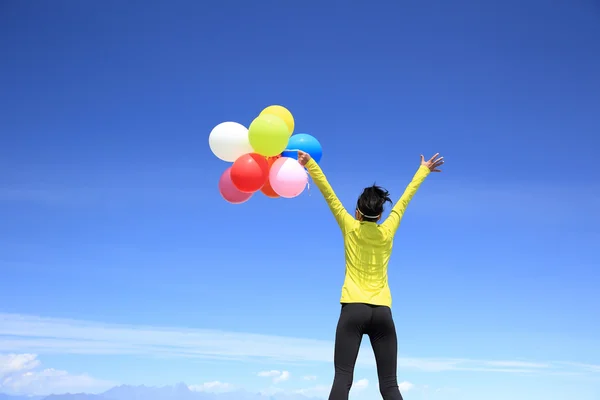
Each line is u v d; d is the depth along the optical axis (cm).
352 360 405
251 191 518
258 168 507
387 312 412
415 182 466
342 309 417
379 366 410
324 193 450
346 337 406
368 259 421
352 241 426
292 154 536
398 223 444
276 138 502
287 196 522
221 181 563
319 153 544
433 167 474
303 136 544
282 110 561
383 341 411
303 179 517
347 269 425
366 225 430
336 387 397
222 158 544
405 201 457
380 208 432
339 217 440
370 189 442
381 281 421
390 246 432
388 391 403
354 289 414
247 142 530
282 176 509
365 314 406
